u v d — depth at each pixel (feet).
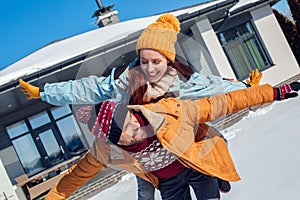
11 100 36.27
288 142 14.93
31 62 45.83
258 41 49.19
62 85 6.60
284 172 11.27
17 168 40.63
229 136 23.88
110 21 59.62
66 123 41.83
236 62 47.55
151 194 9.03
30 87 7.14
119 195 20.40
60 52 41.75
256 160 14.24
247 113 29.78
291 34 63.62
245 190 11.03
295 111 22.09
